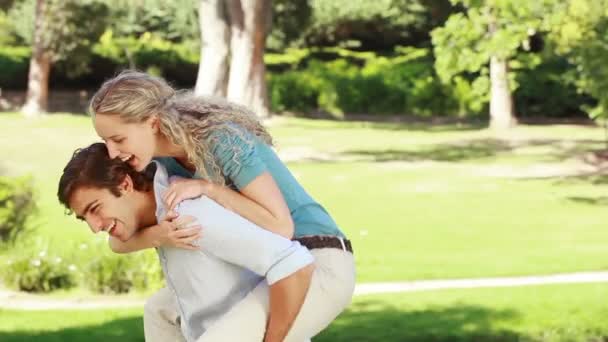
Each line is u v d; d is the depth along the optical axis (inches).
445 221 809.5
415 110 1715.1
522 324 411.2
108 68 1831.9
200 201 140.4
